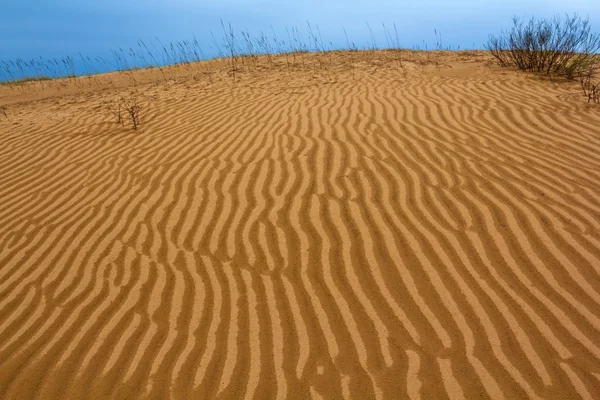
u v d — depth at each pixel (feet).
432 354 9.09
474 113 21.35
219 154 18.81
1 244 14.03
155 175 17.56
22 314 11.00
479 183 15.07
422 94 24.80
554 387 8.29
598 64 29.19
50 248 13.61
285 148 18.75
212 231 13.69
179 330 10.11
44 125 25.48
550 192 14.30
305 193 15.20
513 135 18.69
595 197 13.92
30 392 8.86
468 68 30.94
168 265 12.34
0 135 24.39
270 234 13.28
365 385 8.53
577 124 19.36
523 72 28.35
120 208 15.46
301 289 11.10
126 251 13.10
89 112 27.50
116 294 11.39
